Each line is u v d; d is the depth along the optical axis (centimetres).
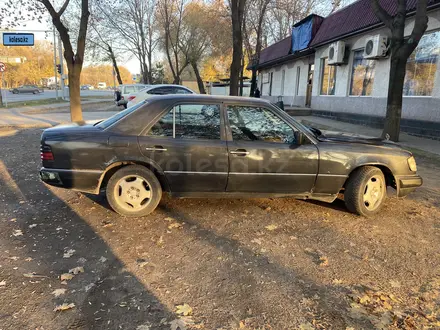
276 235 385
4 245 349
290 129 431
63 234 376
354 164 432
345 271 313
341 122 1545
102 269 307
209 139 413
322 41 1684
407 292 284
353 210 448
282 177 422
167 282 289
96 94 6003
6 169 658
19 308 251
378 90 1337
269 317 248
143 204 422
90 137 401
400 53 929
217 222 416
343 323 244
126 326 235
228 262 324
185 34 3447
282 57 2245
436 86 1052
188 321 242
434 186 597
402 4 904
